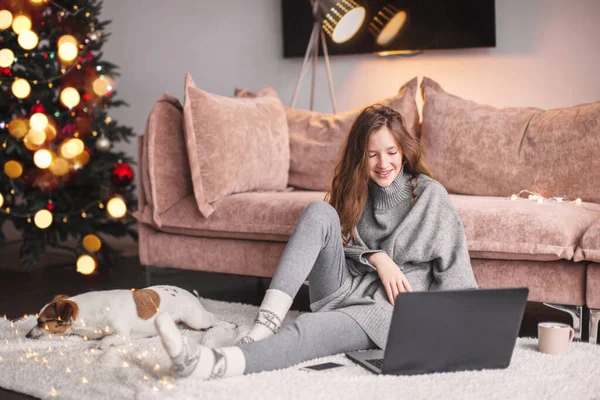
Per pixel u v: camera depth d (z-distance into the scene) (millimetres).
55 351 2014
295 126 3354
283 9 4328
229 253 2811
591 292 2148
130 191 3785
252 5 4516
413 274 2051
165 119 3008
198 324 2248
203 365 1641
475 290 1716
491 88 3799
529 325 2549
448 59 3887
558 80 3645
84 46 3639
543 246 2189
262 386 1637
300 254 1933
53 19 3639
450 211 2076
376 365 1800
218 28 4672
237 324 2346
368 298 1988
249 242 2766
